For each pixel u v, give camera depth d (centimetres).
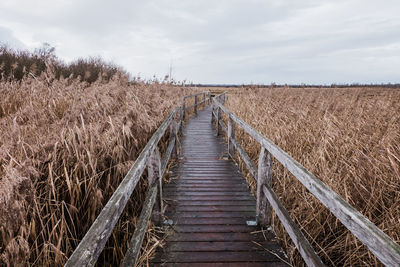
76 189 205
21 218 155
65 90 544
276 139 475
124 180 140
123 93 565
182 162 494
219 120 730
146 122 382
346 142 398
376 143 372
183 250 219
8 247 141
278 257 211
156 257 210
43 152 220
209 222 266
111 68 1258
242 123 356
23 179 162
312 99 769
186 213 287
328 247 251
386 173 284
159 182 246
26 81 616
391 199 258
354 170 304
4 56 802
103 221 98
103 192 235
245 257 211
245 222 266
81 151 246
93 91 482
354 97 733
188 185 374
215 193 344
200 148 607
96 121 347
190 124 949
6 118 376
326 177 305
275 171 377
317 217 269
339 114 599
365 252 218
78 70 1031
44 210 198
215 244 228
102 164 248
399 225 222
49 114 417
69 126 288
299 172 157
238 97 997
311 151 402
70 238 186
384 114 515
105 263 204
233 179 400
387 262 80
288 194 324
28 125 322
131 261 148
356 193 284
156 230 245
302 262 235
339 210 112
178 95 966
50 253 180
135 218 239
